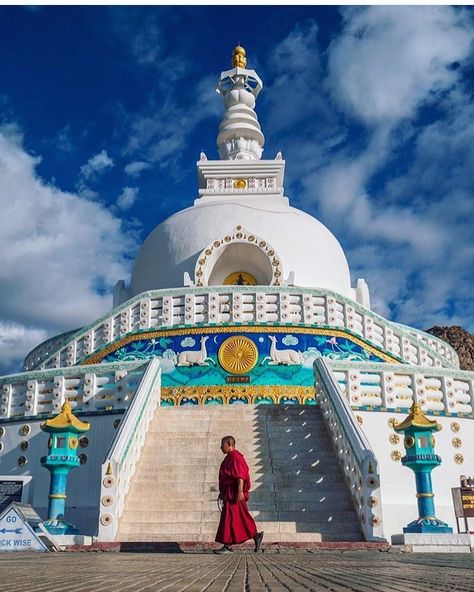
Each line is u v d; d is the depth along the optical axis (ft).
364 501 33.12
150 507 36.14
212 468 39.70
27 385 53.67
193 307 61.93
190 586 10.90
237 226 70.38
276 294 62.34
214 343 59.98
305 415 46.80
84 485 48.16
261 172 86.38
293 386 57.16
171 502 36.22
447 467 50.14
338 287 76.38
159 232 78.54
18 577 12.26
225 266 73.87
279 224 75.51
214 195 84.58
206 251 69.36
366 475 33.27
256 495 37.29
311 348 60.39
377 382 51.93
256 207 77.25
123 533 33.53
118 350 61.77
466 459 51.06
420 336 75.97
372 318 64.49
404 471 48.85
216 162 87.04
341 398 41.75
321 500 36.83
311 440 43.34
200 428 45.11
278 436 43.86
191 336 60.59
